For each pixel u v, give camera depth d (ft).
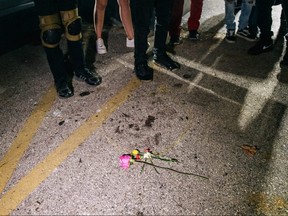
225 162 7.02
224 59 11.19
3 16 10.85
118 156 7.15
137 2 8.39
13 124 8.05
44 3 7.23
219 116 8.38
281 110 8.63
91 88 9.45
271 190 6.40
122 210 5.98
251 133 7.83
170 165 6.95
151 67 10.53
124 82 9.75
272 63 10.92
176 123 8.13
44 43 8.02
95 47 11.87
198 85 9.65
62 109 8.60
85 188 6.39
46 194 6.27
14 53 11.34
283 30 12.50
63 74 9.02
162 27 9.61
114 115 8.39
